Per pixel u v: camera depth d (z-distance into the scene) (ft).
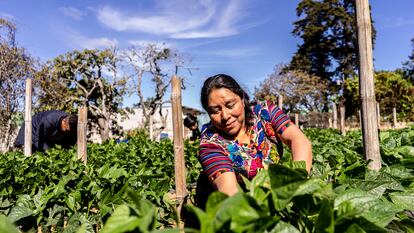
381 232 4.22
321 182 5.61
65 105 94.12
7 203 11.02
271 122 7.97
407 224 6.31
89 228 8.86
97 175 11.89
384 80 133.08
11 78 66.59
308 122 123.13
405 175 9.49
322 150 18.45
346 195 5.14
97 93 105.09
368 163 9.48
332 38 205.05
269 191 4.24
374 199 5.08
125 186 9.62
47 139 24.70
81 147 17.83
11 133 66.13
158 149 26.94
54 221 9.47
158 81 111.24
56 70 91.25
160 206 11.12
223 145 7.73
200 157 7.72
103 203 9.56
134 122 156.97
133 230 3.61
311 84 164.86
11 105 66.44
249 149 7.88
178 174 13.26
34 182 13.88
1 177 13.93
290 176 4.06
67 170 14.97
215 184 7.25
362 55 10.37
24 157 21.65
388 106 128.57
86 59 99.60
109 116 105.70
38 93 79.92
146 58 108.37
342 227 4.41
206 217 3.35
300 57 207.10
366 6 10.34
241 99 7.80
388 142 13.83
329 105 187.83
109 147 29.91
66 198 9.73
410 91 129.90
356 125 132.67
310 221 4.86
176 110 13.57
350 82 145.38
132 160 22.09
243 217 3.51
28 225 9.23
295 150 7.54
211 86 7.53
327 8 200.75
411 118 126.31
